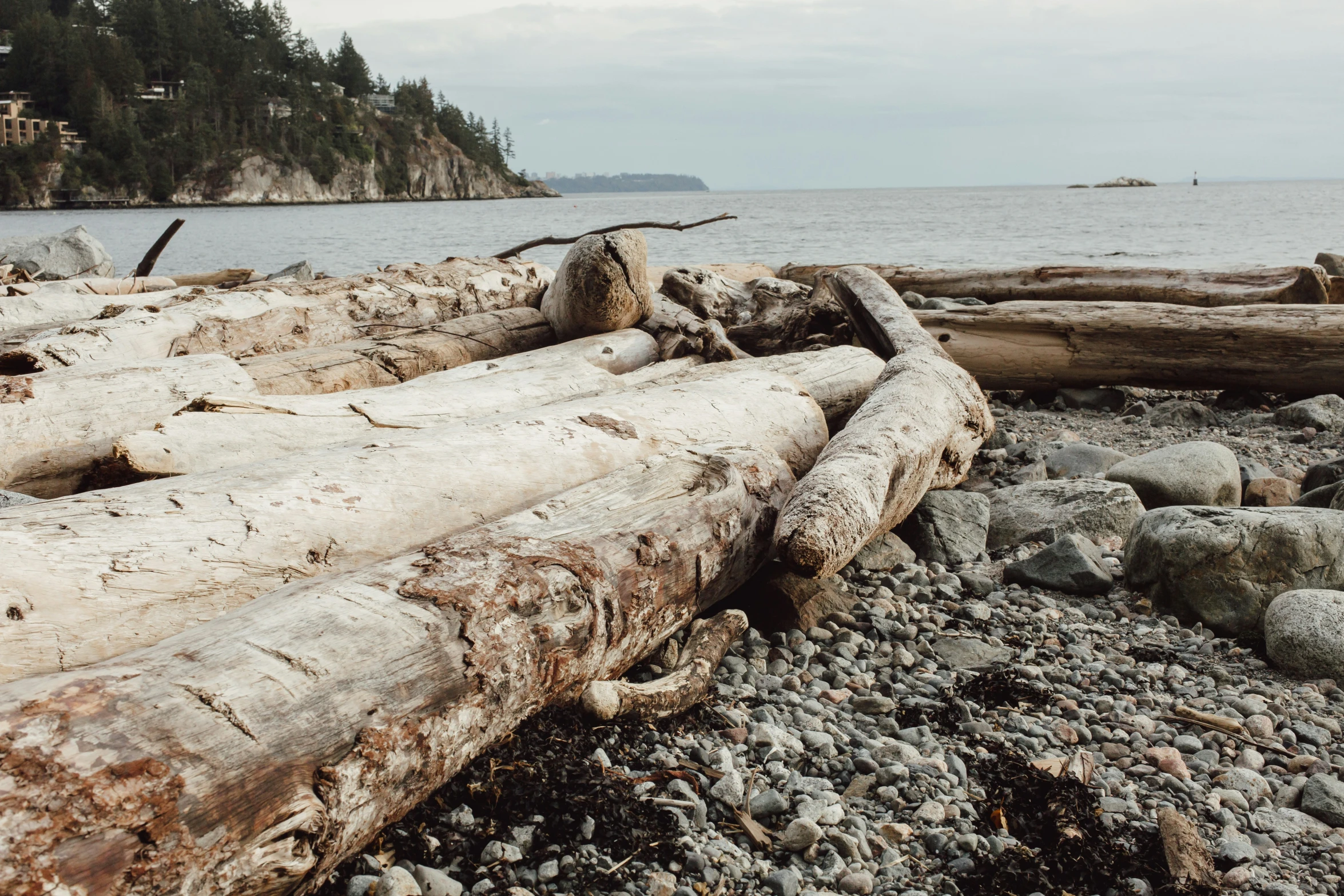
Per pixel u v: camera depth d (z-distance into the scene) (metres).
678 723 3.26
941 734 3.34
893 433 4.68
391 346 6.53
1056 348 8.62
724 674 3.70
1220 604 4.19
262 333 6.61
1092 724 3.46
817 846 2.66
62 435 4.35
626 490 3.72
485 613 2.57
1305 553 4.13
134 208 109.12
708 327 7.30
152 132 117.06
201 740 1.91
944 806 2.87
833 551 3.64
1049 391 8.97
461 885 2.43
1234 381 8.24
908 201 120.44
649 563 3.27
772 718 3.35
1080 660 3.95
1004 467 6.70
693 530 3.56
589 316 7.18
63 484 4.33
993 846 2.67
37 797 1.67
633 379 6.25
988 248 29.20
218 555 2.91
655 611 3.31
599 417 4.49
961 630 4.23
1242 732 3.35
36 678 2.01
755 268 13.58
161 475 3.78
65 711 1.84
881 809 2.86
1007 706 3.57
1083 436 7.65
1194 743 3.28
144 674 2.02
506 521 3.26
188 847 1.79
